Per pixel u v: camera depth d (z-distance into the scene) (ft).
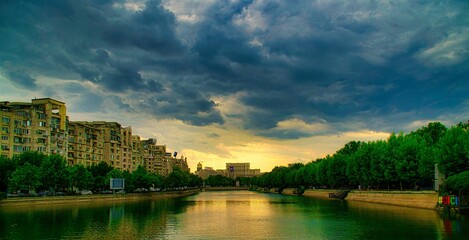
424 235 200.64
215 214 349.41
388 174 448.65
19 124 560.61
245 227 252.21
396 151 442.50
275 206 455.63
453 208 307.78
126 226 256.32
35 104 615.16
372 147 519.60
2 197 400.06
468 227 222.28
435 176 370.53
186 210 398.62
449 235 198.18
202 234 221.87
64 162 504.84
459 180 290.56
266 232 228.43
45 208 395.96
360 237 203.41
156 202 559.38
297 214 340.39
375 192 472.03
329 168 645.92
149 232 229.66
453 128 371.76
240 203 534.37
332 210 370.94
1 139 531.91
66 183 503.20
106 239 204.44
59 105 647.56
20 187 437.58
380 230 223.51
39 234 219.41
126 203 515.09
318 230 232.94
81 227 249.55
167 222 281.33
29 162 491.31
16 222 271.49
